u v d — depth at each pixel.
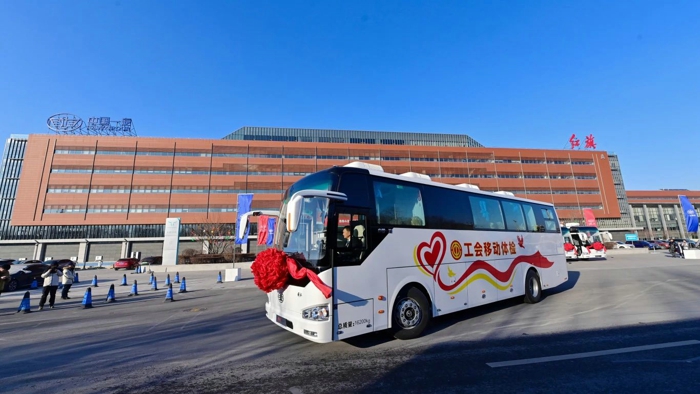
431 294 6.07
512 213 8.69
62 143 52.12
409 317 5.69
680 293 9.70
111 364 4.97
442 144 73.69
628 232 67.44
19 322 8.84
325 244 4.81
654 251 40.22
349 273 4.92
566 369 4.16
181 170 54.81
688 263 20.75
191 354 5.36
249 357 5.07
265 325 7.38
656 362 4.31
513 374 4.04
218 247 34.72
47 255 48.44
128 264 37.84
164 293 14.66
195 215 53.03
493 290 7.44
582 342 5.25
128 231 50.75
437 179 63.69
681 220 80.19
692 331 5.70
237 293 13.89
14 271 18.28
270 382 4.03
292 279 5.04
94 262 48.56
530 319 6.93
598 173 69.31
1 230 48.41
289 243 5.62
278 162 58.50
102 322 8.45
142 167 53.56
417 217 6.16
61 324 8.37
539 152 68.44
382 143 70.50
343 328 4.70
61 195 50.25
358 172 5.53
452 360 4.60
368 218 5.38
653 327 6.02
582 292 10.37
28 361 5.23
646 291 10.21
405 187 6.18
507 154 67.19
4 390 4.04
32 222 48.66
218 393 3.76
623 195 74.44
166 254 28.22
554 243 10.11
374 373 4.21
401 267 5.66
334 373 4.25
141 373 4.53
